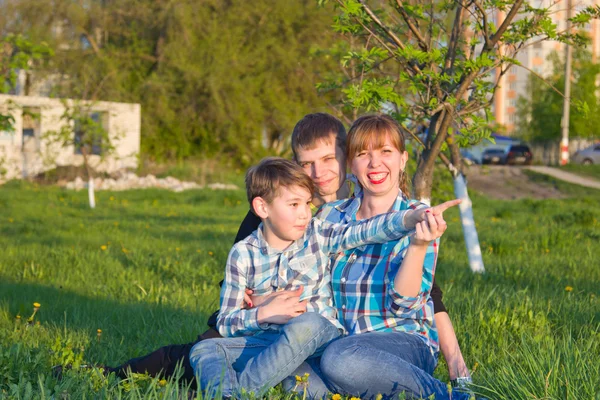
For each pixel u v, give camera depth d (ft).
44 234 42.75
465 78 18.67
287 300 11.04
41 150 89.61
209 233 44.45
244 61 103.09
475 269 27.07
